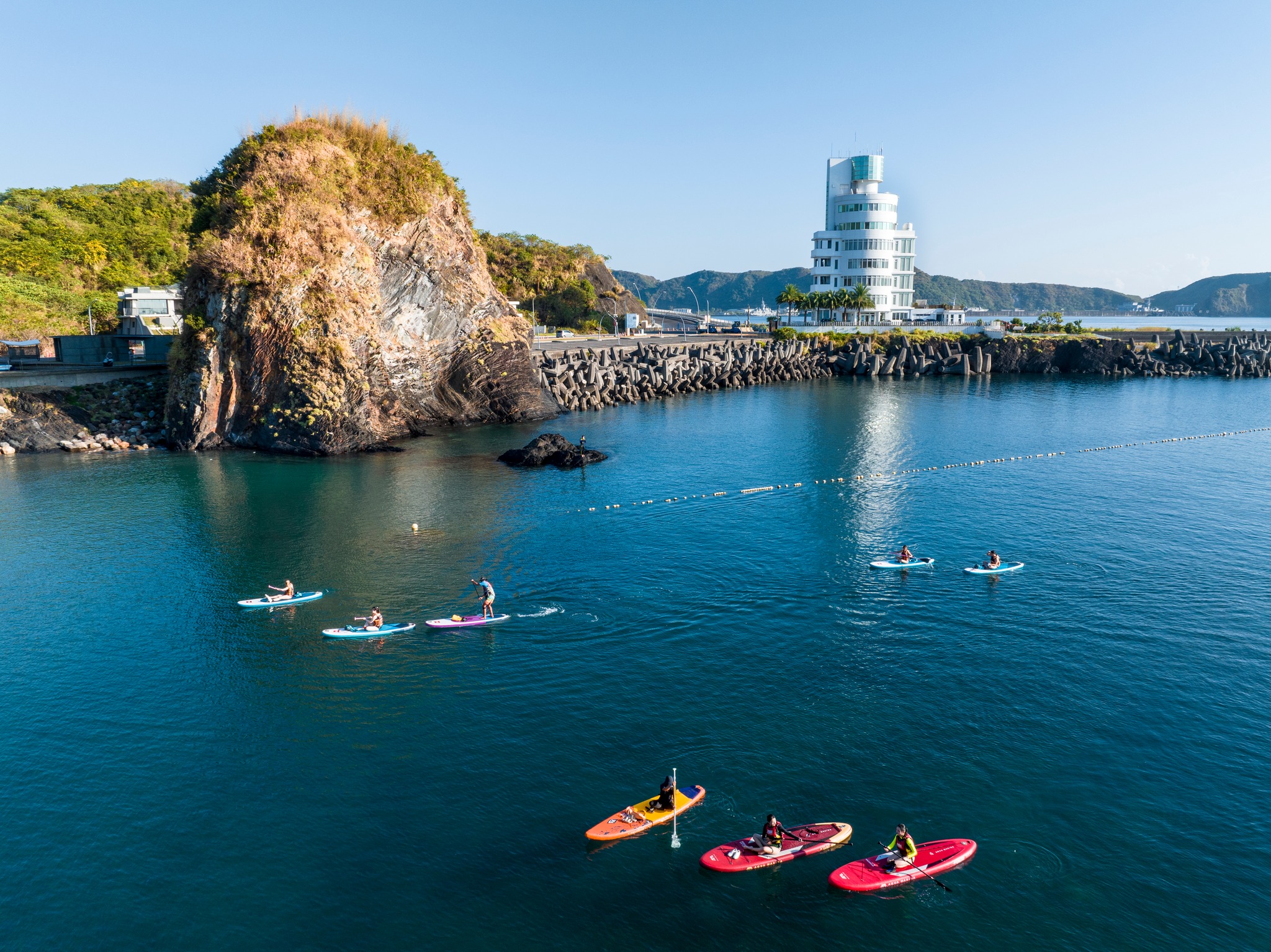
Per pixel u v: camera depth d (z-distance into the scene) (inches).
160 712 1333.7
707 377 5659.5
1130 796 1090.1
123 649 1563.7
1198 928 876.6
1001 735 1232.2
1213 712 1296.8
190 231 3757.4
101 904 926.4
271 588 1845.5
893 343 6865.2
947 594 1791.3
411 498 2620.6
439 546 2142.0
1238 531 2242.9
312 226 3348.9
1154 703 1325.0
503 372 4138.8
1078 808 1067.3
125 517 2401.6
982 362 6717.5
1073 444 3609.7
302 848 1010.7
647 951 857.5
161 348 4069.9
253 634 1624.0
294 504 2541.8
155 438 3476.9
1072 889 933.2
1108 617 1663.4
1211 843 1002.1
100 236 6063.0
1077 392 5565.9
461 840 1021.2
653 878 956.6
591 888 941.2
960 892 930.7
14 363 3959.2
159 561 2036.2
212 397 3373.5
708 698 1353.3
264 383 3346.5
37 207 5979.3
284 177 3388.3
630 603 1756.9
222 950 859.4
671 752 1200.2
